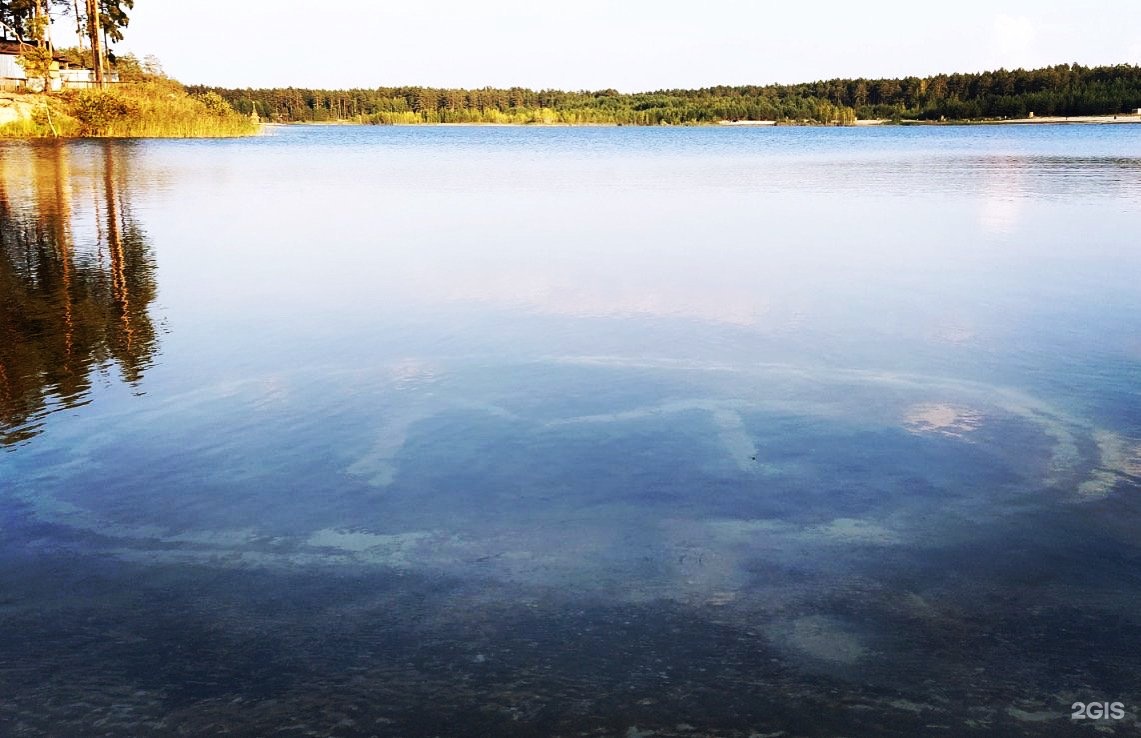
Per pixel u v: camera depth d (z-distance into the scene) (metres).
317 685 3.12
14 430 5.83
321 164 39.41
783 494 4.75
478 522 4.46
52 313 9.35
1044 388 6.62
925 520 4.43
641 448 5.45
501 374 7.09
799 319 9.01
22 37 71.00
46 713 2.98
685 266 12.29
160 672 3.22
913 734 2.86
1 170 29.64
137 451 5.46
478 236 15.54
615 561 4.04
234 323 8.95
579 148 64.56
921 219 17.75
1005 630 3.46
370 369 7.27
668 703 3.01
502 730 2.88
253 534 4.35
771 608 3.62
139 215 18.44
